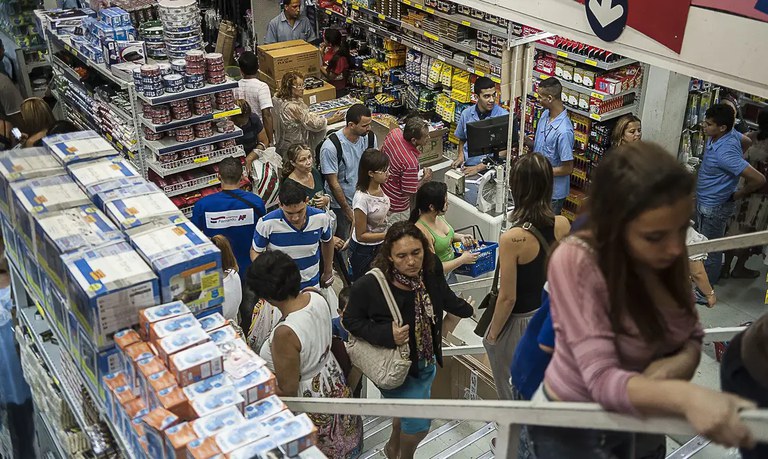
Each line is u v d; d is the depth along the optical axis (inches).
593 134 267.7
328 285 225.3
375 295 132.3
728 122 221.0
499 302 130.1
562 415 54.1
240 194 211.5
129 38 269.3
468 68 304.0
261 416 87.2
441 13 305.7
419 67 339.3
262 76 378.6
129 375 93.4
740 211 244.2
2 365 154.7
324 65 385.7
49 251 103.7
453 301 144.8
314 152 296.8
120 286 91.7
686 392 45.3
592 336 52.8
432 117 346.6
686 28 142.9
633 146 50.2
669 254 49.2
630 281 52.9
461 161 278.2
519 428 61.2
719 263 229.0
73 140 127.8
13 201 116.5
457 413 66.5
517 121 245.4
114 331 93.7
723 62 138.5
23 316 137.9
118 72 263.1
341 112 328.8
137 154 267.7
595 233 51.9
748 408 43.4
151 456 86.3
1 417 154.5
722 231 236.2
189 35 264.1
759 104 286.4
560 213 253.8
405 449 146.1
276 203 254.5
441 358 142.0
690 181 47.4
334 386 133.3
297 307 128.6
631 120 222.2
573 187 282.5
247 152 287.3
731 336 87.9
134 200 109.8
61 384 121.0
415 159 238.8
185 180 271.6
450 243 195.6
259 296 127.7
